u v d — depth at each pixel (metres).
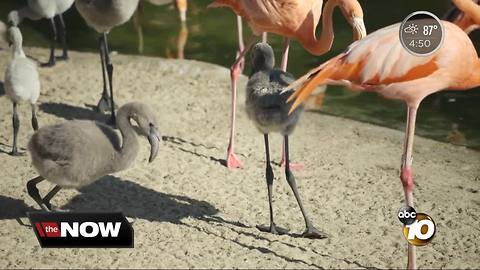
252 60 4.35
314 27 4.76
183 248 4.12
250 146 5.04
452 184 4.69
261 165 4.85
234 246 4.15
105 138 4.14
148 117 4.20
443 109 5.63
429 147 5.07
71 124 4.14
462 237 4.26
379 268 4.04
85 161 4.09
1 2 7.36
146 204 4.45
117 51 6.42
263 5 4.69
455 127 5.43
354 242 4.21
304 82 3.96
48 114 5.32
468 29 4.27
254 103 4.13
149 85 5.73
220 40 6.59
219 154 4.95
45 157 4.11
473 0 4.65
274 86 4.12
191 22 6.88
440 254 4.14
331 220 4.36
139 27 6.81
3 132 5.07
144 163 4.82
